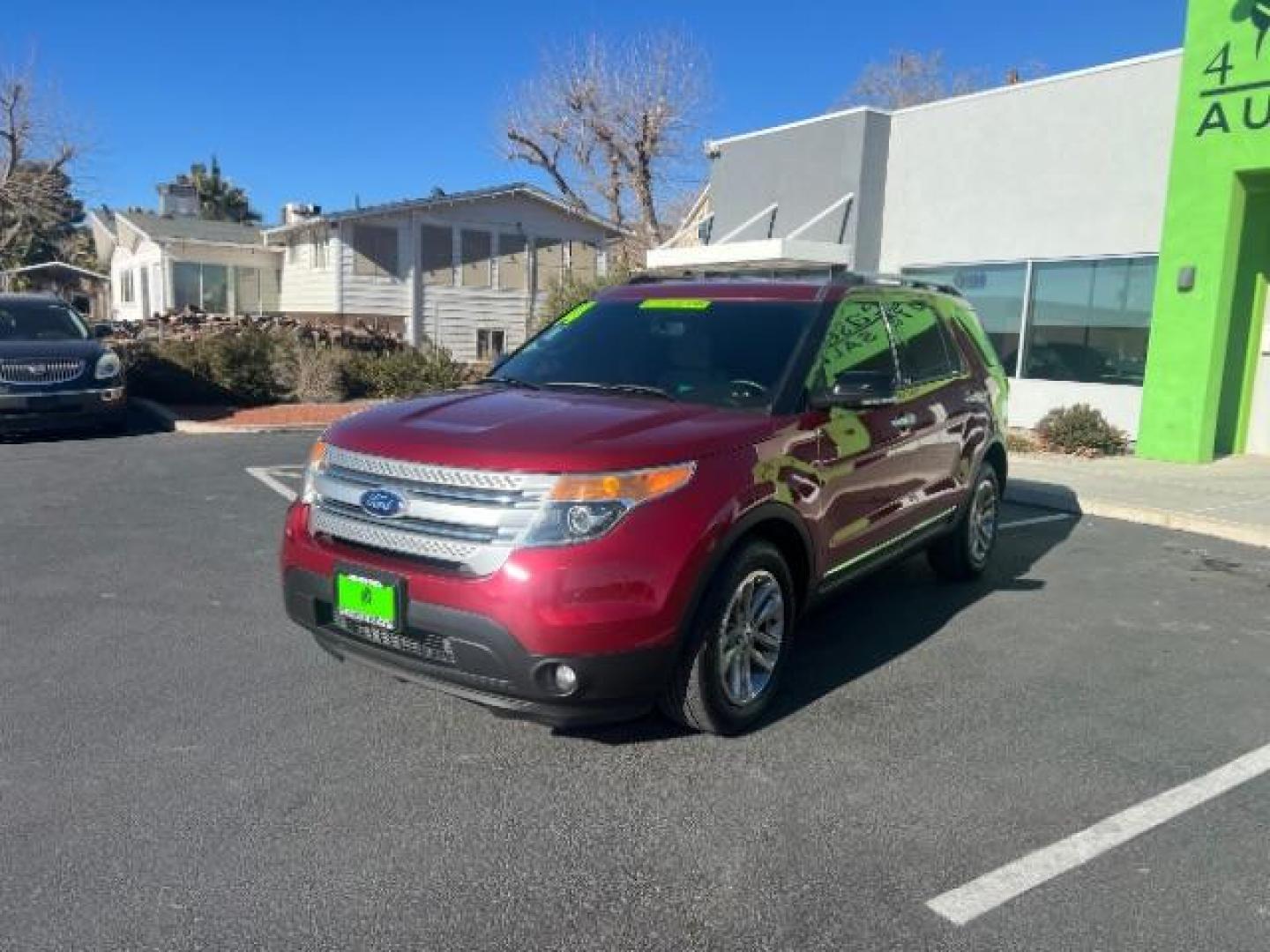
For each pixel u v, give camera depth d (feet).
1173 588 21.62
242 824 11.05
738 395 14.61
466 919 9.50
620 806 11.66
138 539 23.98
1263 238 37.68
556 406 13.79
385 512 12.20
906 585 21.58
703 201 81.61
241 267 106.11
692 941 9.26
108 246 154.30
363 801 11.62
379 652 12.47
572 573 11.32
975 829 11.27
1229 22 34.04
